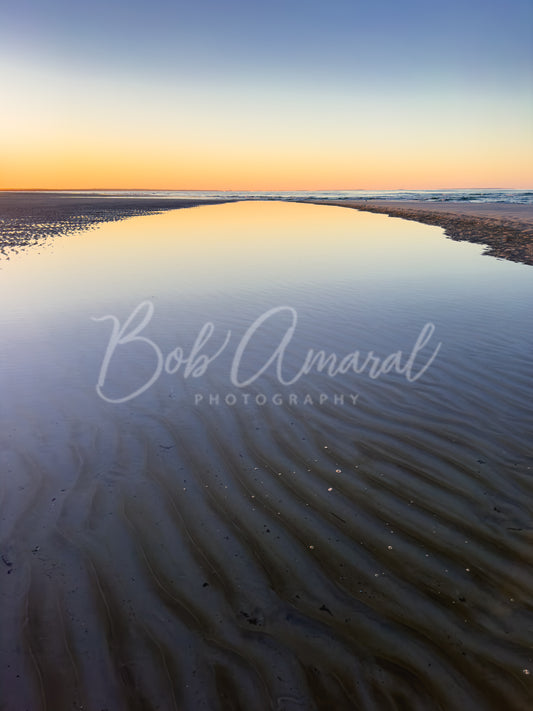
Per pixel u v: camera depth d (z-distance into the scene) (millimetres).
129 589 2830
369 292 10242
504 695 2277
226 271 12469
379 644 2521
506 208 37656
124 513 3463
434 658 2449
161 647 2480
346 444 4383
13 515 3416
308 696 2266
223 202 58062
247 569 2996
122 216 31812
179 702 2229
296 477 3902
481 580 2912
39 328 7766
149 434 4539
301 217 30891
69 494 3650
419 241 18234
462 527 3346
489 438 4469
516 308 8938
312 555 3113
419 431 4602
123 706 2207
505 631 2586
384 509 3531
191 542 3207
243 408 5082
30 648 2463
